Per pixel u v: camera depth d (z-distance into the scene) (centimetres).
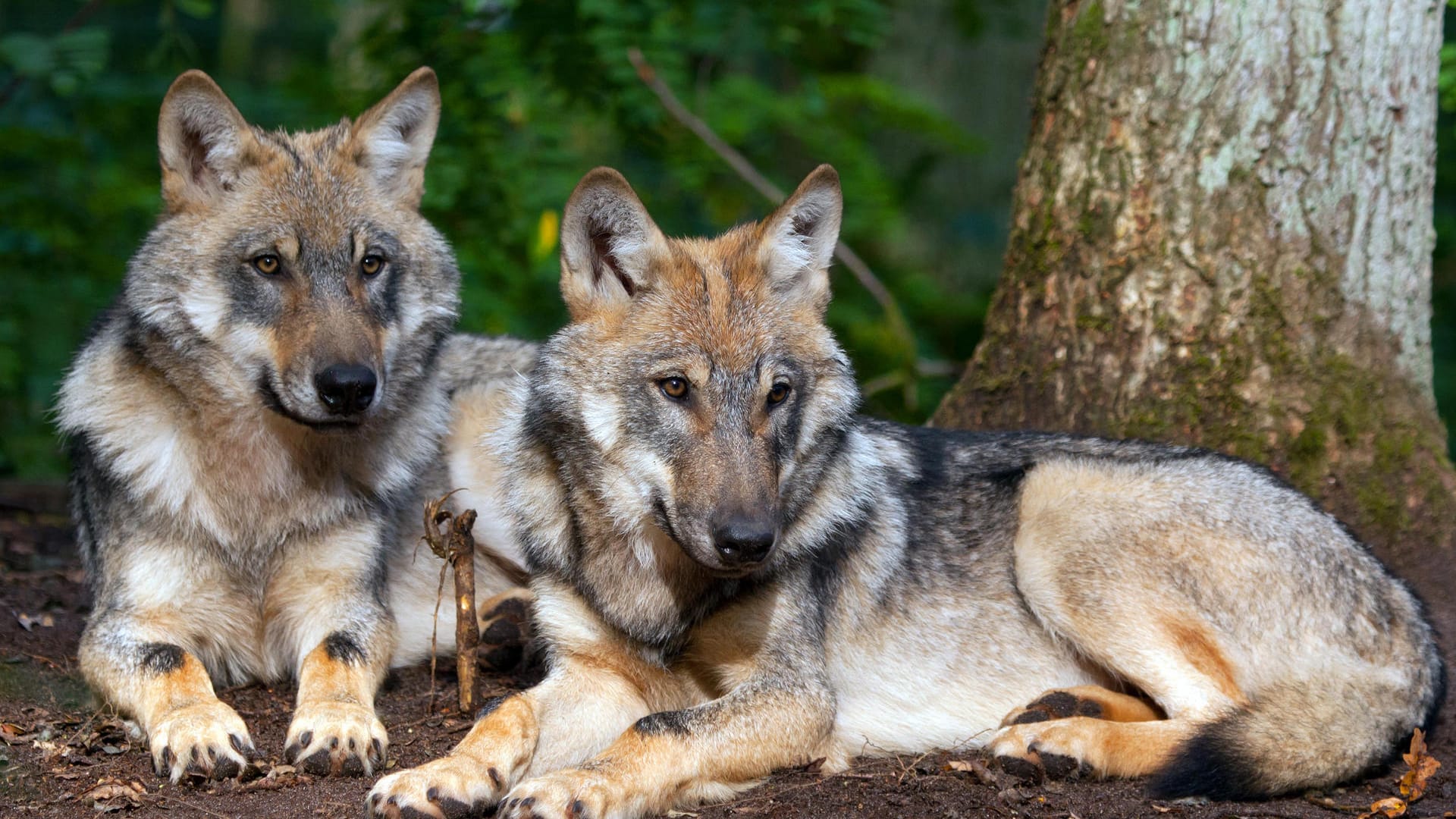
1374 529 1041
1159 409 1074
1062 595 907
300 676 864
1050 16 1172
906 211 2548
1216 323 1062
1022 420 1144
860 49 2436
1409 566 1043
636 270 803
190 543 918
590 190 802
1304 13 1038
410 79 1014
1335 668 859
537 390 834
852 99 2314
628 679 838
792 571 827
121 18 2433
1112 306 1095
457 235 1823
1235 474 932
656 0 1742
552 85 1762
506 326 1870
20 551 1343
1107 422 1093
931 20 2639
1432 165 1098
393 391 974
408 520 1058
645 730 740
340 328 902
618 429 787
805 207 838
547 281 1977
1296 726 806
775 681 796
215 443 918
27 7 2553
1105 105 1102
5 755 773
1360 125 1048
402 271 984
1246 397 1053
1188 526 893
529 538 852
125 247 1911
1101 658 891
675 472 763
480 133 1772
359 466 967
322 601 953
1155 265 1078
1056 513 931
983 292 2583
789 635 813
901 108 2312
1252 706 836
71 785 735
